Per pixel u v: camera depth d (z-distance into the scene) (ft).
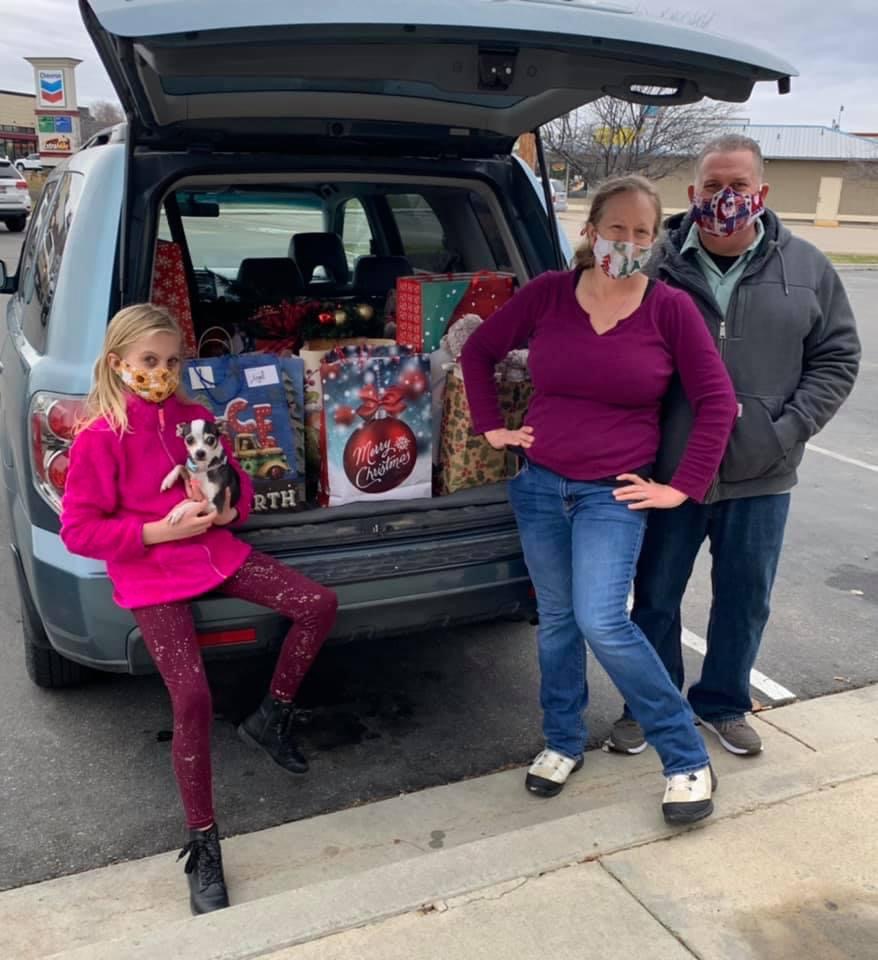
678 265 8.77
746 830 8.34
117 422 7.64
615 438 8.36
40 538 8.54
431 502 9.67
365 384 9.39
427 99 9.91
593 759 10.23
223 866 8.32
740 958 6.91
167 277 10.39
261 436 9.14
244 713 11.01
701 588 15.14
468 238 13.29
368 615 8.89
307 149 10.26
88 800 9.35
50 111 86.02
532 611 9.84
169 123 9.32
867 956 6.97
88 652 8.54
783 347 8.63
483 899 7.41
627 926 7.18
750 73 8.20
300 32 6.71
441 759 10.28
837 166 142.61
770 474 8.98
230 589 8.20
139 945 6.86
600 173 67.51
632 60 7.77
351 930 7.07
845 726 10.95
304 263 14.93
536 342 8.59
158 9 6.41
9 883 8.20
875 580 15.52
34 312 10.53
